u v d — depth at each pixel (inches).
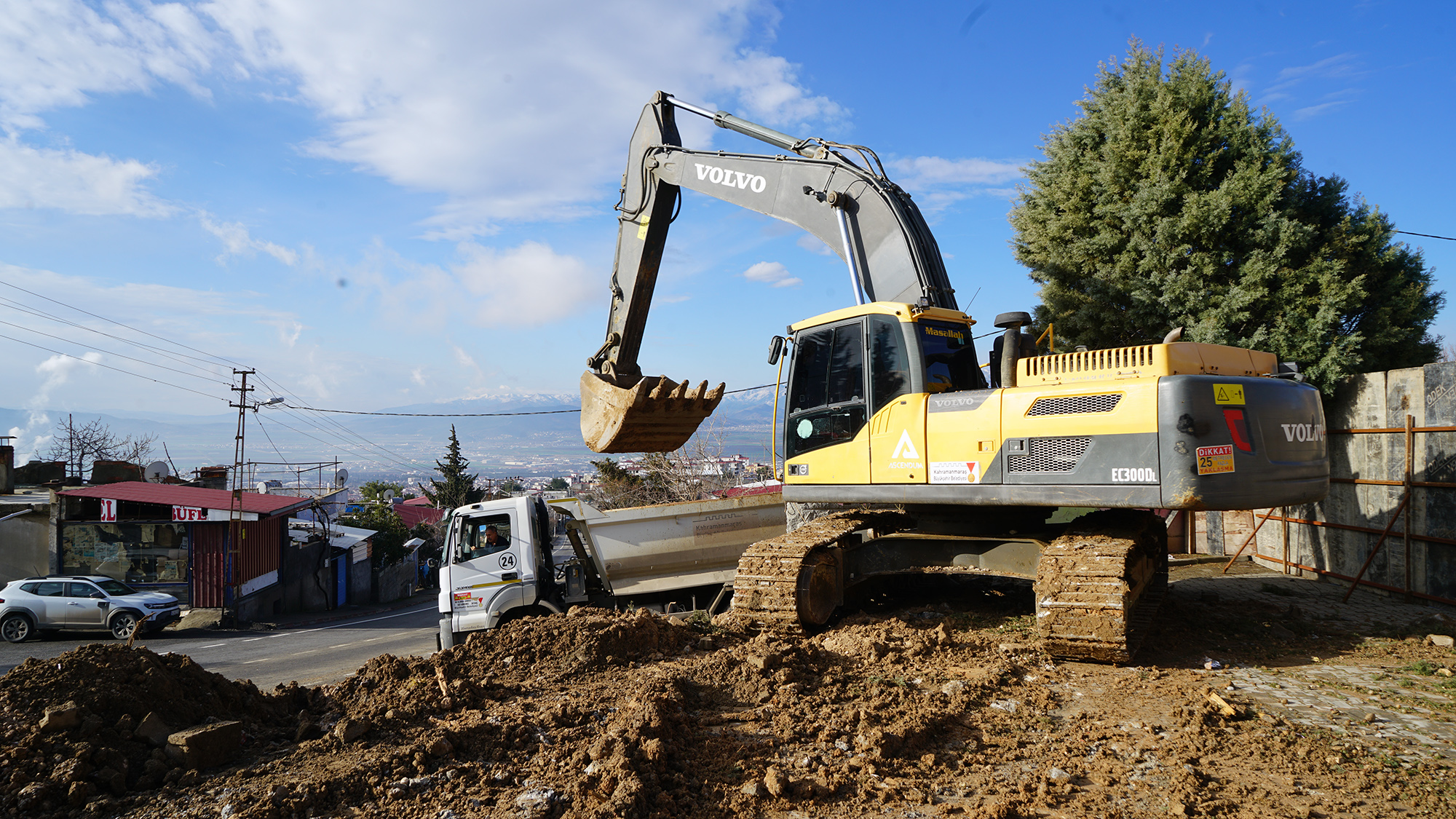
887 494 313.4
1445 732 195.9
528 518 404.5
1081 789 165.0
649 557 424.8
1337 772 171.5
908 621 328.5
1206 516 623.8
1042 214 601.3
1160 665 263.1
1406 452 408.8
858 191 354.9
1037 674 250.2
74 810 154.3
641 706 198.4
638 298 439.8
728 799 160.9
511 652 266.4
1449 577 378.9
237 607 984.3
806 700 219.0
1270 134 538.3
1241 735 193.2
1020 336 302.0
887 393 316.2
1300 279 504.4
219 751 181.0
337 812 157.5
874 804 159.0
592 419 419.5
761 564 316.8
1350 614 360.8
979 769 177.2
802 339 351.6
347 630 877.2
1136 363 267.9
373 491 2016.5
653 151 436.5
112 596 763.4
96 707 180.4
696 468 1106.1
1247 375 288.2
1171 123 528.4
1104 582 252.8
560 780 168.4
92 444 1681.8
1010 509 330.3
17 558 977.5
